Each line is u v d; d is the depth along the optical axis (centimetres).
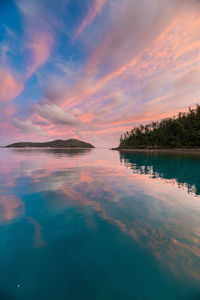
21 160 2502
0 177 1055
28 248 327
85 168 1550
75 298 224
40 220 445
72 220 444
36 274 264
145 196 656
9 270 272
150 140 10131
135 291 232
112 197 640
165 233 376
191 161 2289
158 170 1427
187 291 230
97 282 248
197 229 395
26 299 225
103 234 375
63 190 739
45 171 1331
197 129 7894
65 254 310
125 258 296
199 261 284
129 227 405
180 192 716
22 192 703
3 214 480
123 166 1734
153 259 291
